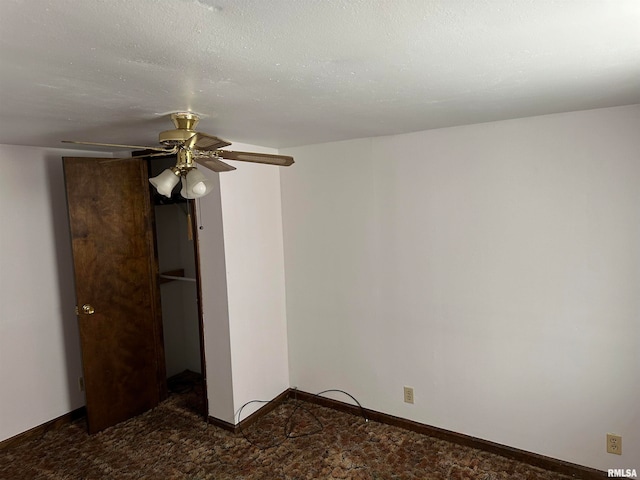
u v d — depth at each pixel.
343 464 2.67
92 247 3.10
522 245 2.53
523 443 2.63
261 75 1.42
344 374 3.31
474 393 2.77
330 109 1.99
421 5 0.96
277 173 3.43
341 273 3.22
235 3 0.91
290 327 3.54
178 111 1.89
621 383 2.33
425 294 2.88
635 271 2.25
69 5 0.90
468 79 1.57
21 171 2.99
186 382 4.02
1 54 1.18
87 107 1.78
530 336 2.55
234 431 3.08
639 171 2.20
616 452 2.38
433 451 2.78
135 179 3.37
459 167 2.68
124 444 2.98
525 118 2.44
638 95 1.94
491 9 0.99
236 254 3.08
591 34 1.16
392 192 2.94
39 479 2.61
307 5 0.93
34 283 3.07
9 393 2.96
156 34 1.07
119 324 3.26
